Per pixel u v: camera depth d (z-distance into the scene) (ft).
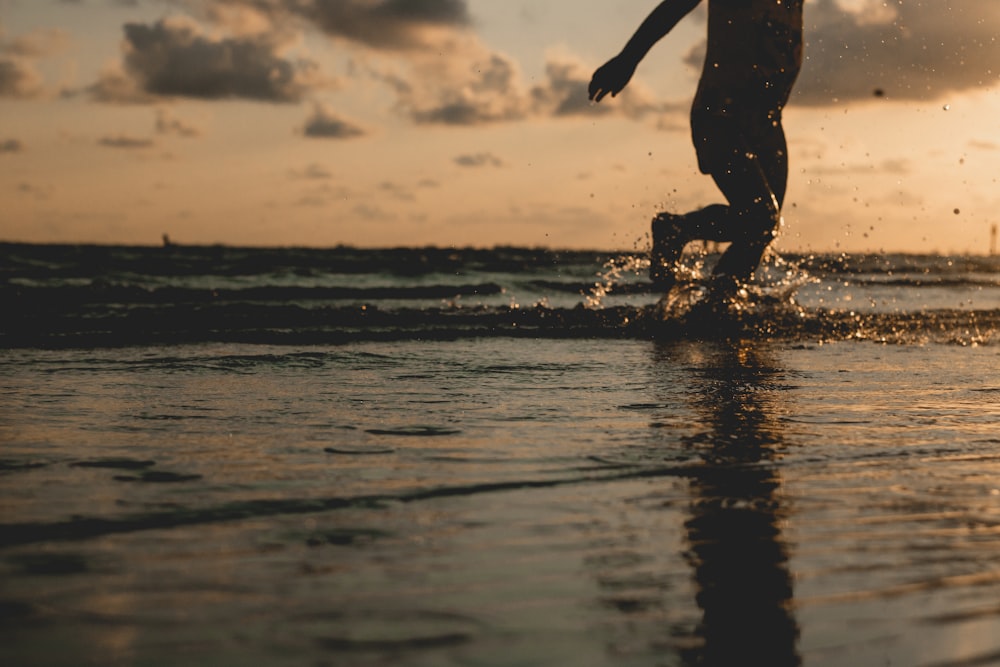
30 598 4.56
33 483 6.77
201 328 19.54
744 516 6.32
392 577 4.99
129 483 6.86
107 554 5.26
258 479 7.07
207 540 5.56
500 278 55.42
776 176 20.71
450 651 4.08
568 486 7.06
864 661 4.07
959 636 4.34
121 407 10.25
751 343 18.94
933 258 122.21
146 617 4.38
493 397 11.33
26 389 11.41
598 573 5.14
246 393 11.41
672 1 20.03
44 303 27.89
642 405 10.94
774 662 4.06
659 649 4.17
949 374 14.58
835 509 6.57
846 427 9.80
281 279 50.42
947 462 8.20
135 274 49.93
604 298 37.17
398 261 71.10
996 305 37.70
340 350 16.15
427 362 14.70
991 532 6.07
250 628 4.27
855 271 86.07
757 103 20.24
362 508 6.33
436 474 7.34
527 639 4.23
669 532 5.93
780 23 20.25
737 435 9.21
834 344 19.15
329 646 4.09
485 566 5.21
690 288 22.29
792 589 4.95
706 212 21.06
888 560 5.44
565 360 15.28
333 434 8.91
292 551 5.39
